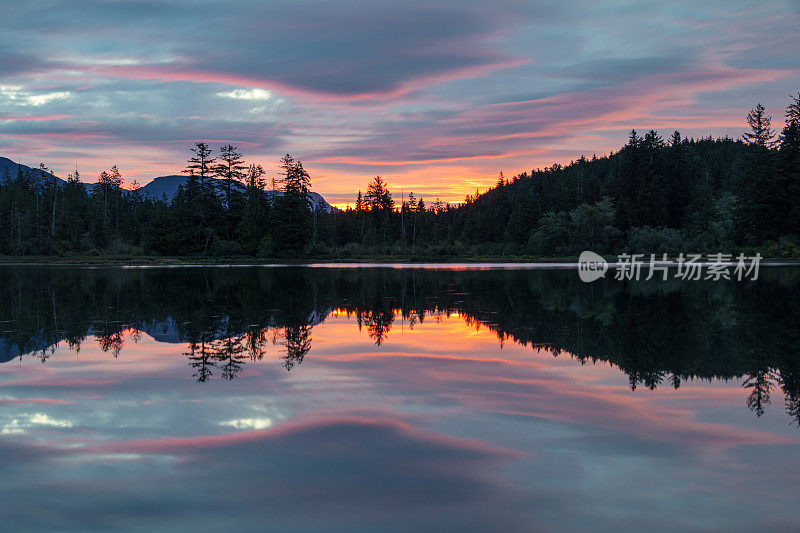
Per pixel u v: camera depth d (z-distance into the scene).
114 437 6.48
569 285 28.59
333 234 105.06
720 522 4.50
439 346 12.01
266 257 76.31
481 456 5.88
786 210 66.56
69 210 105.06
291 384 8.84
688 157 93.88
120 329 14.33
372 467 5.61
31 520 4.58
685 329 14.09
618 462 5.72
